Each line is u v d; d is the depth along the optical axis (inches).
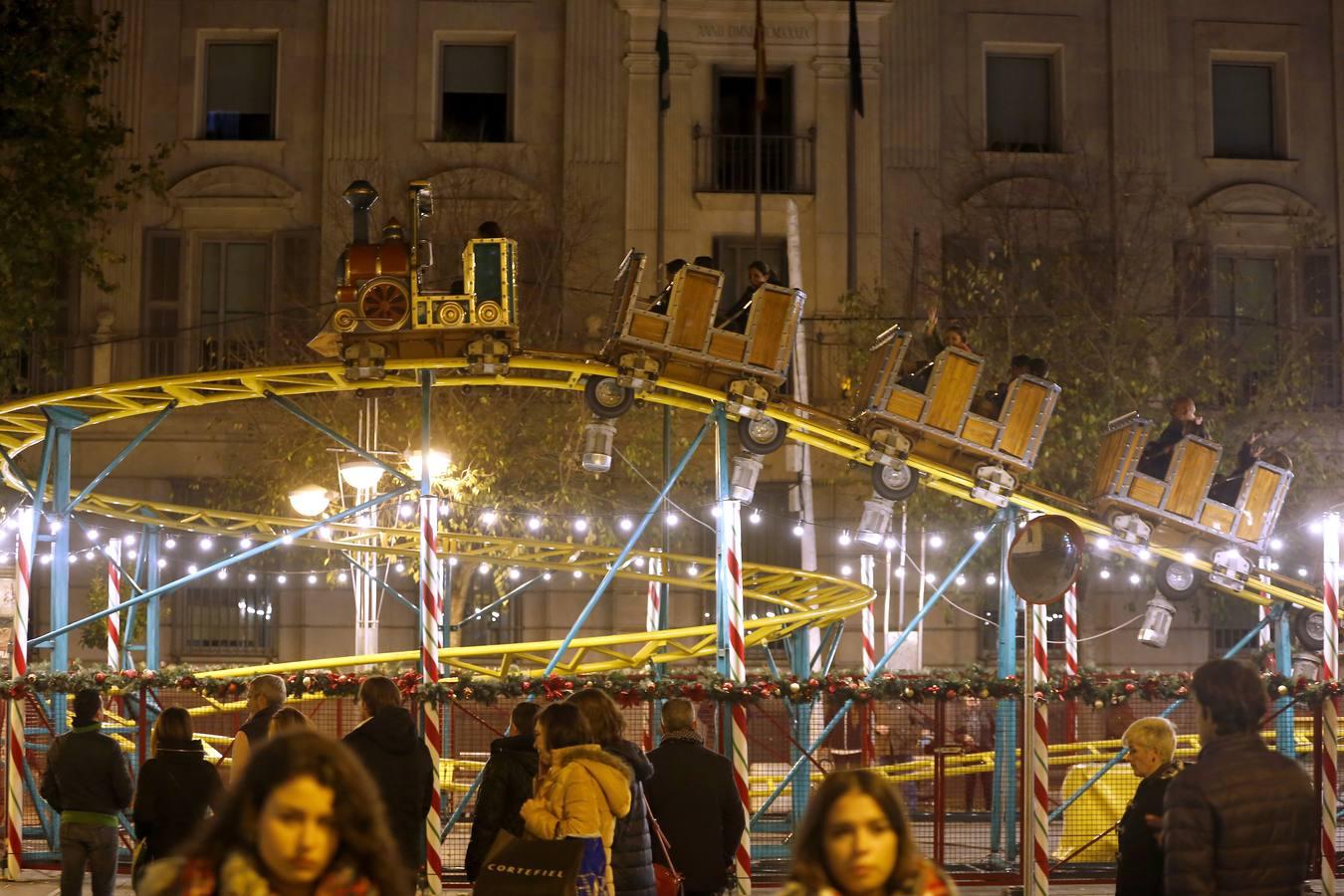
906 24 1380.4
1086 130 1389.0
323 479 1102.4
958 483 689.0
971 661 1285.7
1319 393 1348.4
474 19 1373.0
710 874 368.2
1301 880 242.8
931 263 1339.8
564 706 320.2
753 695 550.9
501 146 1358.3
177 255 1358.3
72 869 430.3
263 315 1353.3
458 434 1091.9
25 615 619.2
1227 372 1255.5
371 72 1364.4
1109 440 723.4
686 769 370.9
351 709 724.0
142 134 1364.4
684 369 630.5
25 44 919.0
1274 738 639.8
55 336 1337.4
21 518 625.9
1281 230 1389.0
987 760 713.6
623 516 1085.8
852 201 1342.3
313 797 150.1
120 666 795.4
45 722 595.5
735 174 1366.9
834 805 167.8
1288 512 1143.6
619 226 1347.2
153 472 1296.8
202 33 1379.2
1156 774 310.8
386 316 596.1
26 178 936.3
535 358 615.2
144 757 582.9
